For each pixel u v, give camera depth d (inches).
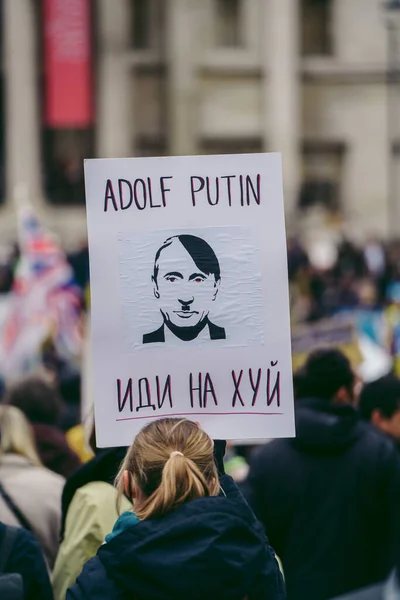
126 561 211.8
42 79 2411.4
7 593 246.1
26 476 332.2
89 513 284.7
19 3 2390.5
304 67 2527.1
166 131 2504.9
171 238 272.4
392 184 2532.0
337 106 2532.0
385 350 841.5
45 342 874.1
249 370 273.0
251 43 2511.1
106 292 271.1
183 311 272.2
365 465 346.9
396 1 1829.5
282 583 225.3
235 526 215.0
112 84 2409.0
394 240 2032.5
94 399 270.1
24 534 266.4
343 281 1678.2
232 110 2511.1
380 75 2522.1
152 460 222.8
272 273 273.6
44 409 380.5
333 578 344.8
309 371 349.7
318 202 2514.8
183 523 213.5
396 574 243.4
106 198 272.1
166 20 2485.2
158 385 271.6
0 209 2383.1
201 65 2495.1
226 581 211.0
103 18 2400.3
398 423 406.3
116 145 2417.6
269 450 353.7
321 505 346.0
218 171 273.9
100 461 289.1
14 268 1365.7
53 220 2380.7
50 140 2420.0
